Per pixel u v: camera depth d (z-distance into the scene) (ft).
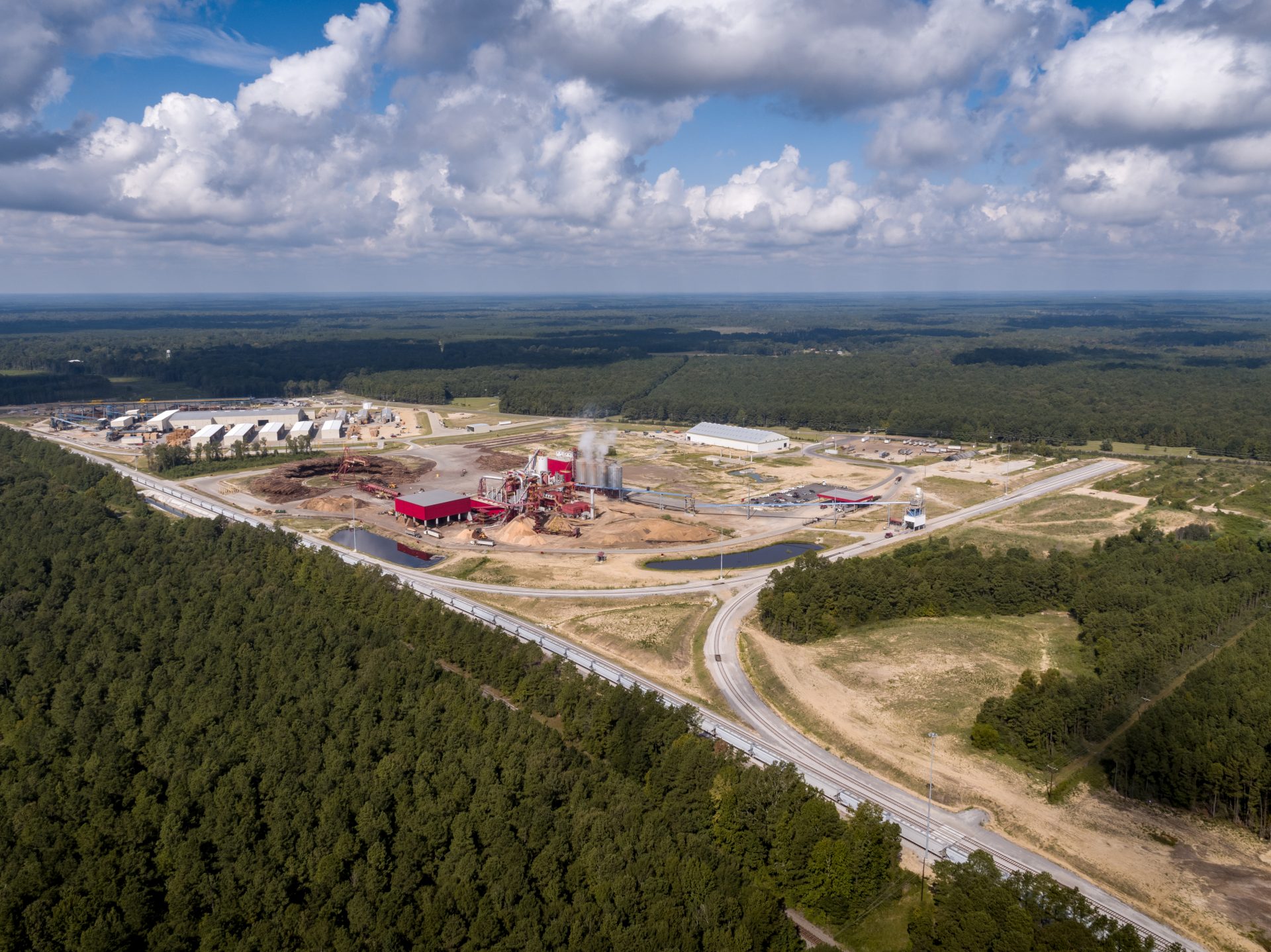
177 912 344.28
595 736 469.98
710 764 416.87
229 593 631.97
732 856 379.96
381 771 411.75
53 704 495.00
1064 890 332.80
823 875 358.23
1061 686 497.05
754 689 559.79
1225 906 359.05
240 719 464.24
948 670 580.71
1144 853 394.32
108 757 437.17
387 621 626.23
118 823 389.19
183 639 562.25
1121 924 346.54
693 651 619.26
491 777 402.52
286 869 368.89
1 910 337.52
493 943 323.37
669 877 344.49
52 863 368.48
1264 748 436.35
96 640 567.18
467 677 569.23
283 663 525.34
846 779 454.40
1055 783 449.89
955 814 423.64
